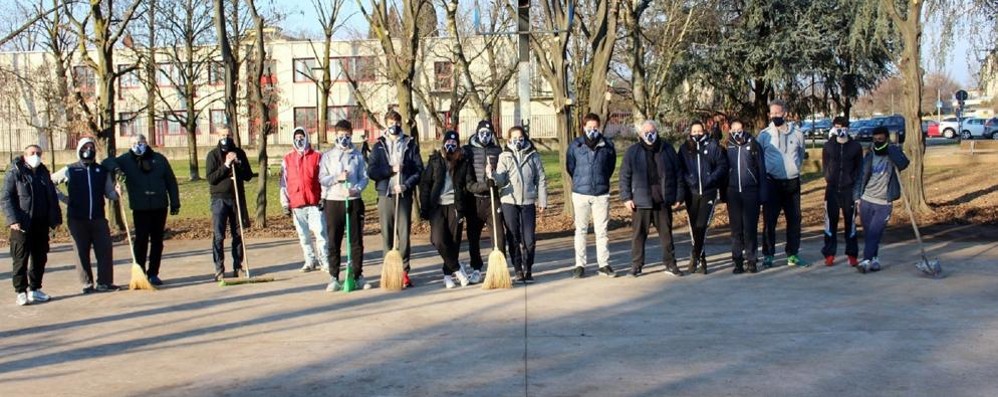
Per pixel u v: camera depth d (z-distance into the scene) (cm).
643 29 2614
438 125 2216
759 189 1086
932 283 990
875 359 684
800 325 801
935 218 1603
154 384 663
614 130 4188
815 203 1975
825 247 1134
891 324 796
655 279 1066
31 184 1013
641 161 1070
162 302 1007
